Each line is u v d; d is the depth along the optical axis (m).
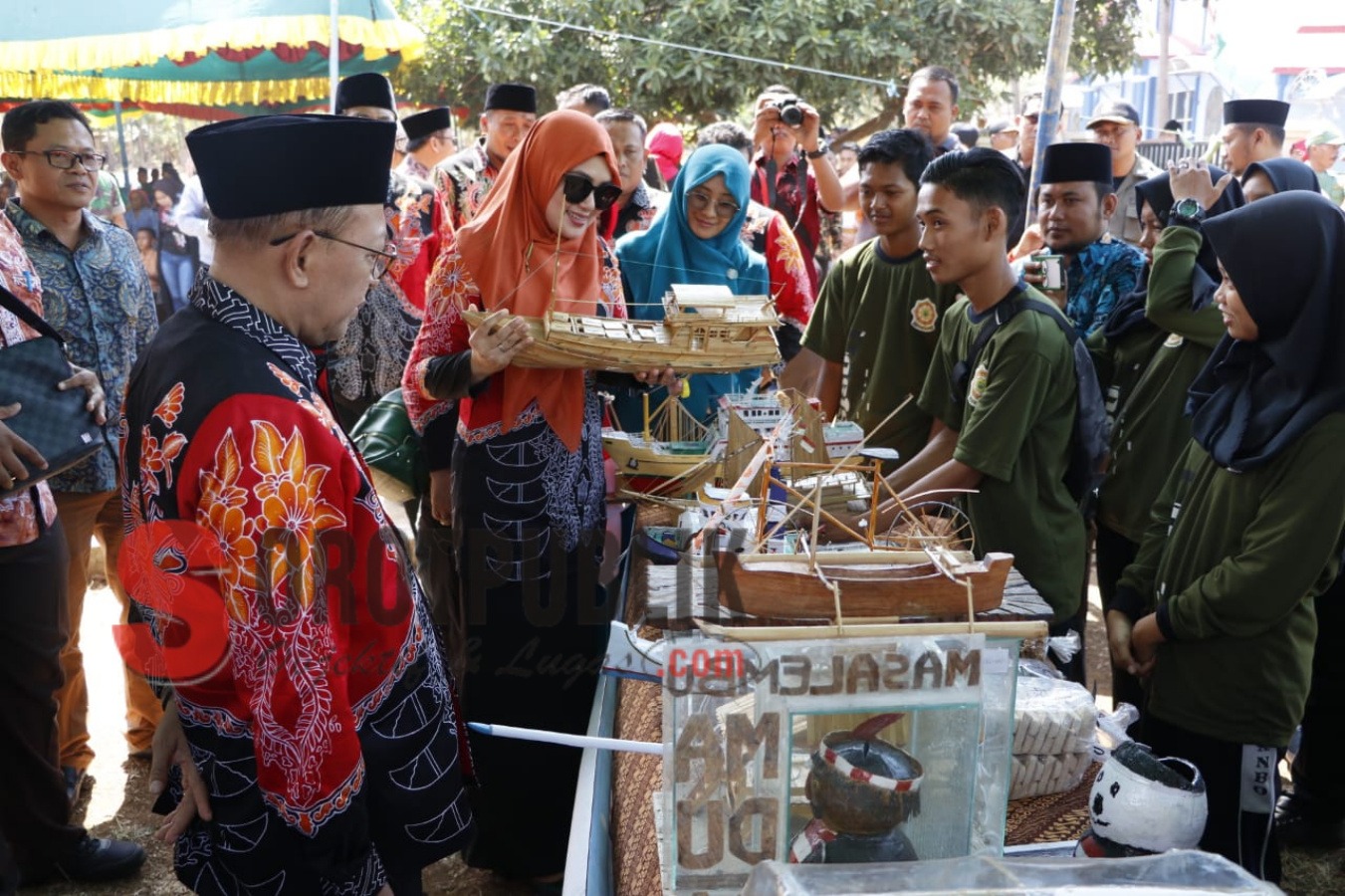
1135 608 2.49
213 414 1.39
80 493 3.21
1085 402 2.47
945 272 2.50
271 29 6.40
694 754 1.32
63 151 3.12
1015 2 8.41
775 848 1.35
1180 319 2.87
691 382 3.34
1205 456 2.29
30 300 2.85
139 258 3.49
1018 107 10.73
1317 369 2.04
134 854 2.97
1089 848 1.48
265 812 1.49
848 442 2.59
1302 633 2.21
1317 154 6.75
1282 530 2.04
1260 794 2.23
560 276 2.47
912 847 1.35
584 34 8.62
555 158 2.37
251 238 1.47
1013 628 1.31
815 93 8.33
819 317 3.47
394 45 6.75
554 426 2.48
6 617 2.64
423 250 3.84
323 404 1.52
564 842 2.71
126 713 3.76
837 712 1.32
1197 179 2.91
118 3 6.30
